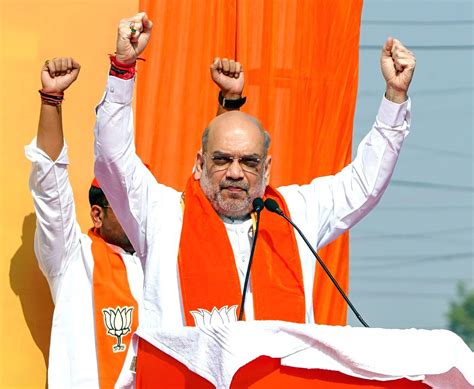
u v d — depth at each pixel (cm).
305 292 1205
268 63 1595
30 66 1552
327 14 1616
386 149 1242
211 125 1200
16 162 1545
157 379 900
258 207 1133
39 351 1540
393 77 1230
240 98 1377
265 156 1197
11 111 1545
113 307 1459
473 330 2036
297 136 1595
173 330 890
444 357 886
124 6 1579
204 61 1581
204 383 870
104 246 1491
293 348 859
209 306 1160
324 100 1609
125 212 1205
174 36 1577
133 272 1489
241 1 1591
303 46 1606
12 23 1553
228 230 1200
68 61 1358
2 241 1542
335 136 1606
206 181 1191
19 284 1542
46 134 1376
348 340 870
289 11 1605
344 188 1268
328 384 868
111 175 1179
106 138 1163
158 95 1568
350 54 1619
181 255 1179
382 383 880
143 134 1560
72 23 1566
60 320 1459
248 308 1167
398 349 879
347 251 1602
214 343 856
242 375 857
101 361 1441
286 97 1596
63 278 1468
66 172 1406
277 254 1202
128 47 1155
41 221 1423
